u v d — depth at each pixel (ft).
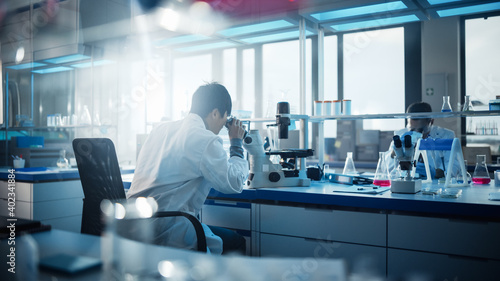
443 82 16.06
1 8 14.47
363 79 17.30
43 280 2.28
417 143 7.84
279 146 9.07
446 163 8.85
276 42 18.33
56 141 14.42
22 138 13.05
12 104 15.23
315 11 8.78
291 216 6.61
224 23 10.34
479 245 5.21
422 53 16.55
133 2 12.71
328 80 17.87
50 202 10.00
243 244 6.41
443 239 5.42
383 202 5.81
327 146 17.25
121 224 4.71
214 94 6.08
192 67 20.25
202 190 5.88
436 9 8.88
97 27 13.73
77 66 15.55
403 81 16.70
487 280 5.15
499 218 5.13
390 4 8.33
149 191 5.64
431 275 5.49
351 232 6.09
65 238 3.15
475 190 6.86
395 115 8.00
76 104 17.34
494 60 15.58
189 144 5.48
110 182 5.41
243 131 6.62
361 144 16.46
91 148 5.46
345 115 8.50
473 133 15.57
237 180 5.73
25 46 14.30
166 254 2.80
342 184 7.86
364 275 2.64
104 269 2.44
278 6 9.25
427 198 5.72
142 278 2.36
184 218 5.53
